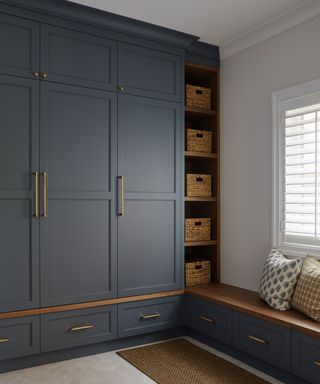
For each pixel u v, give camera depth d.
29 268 2.79
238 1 2.84
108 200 3.11
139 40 3.26
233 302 3.02
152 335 3.37
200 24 3.22
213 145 3.87
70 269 2.95
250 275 3.46
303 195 3.03
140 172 3.27
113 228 3.13
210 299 3.19
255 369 2.83
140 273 3.26
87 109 3.03
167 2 2.86
